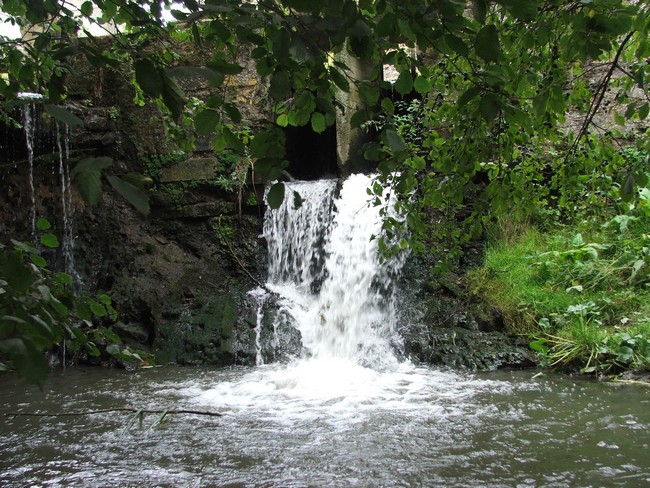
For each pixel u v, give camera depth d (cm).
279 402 545
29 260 189
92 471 379
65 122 124
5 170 903
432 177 395
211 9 159
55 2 219
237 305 827
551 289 743
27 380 132
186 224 924
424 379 625
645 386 574
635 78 295
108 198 930
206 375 682
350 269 835
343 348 770
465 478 357
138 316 829
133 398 572
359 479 359
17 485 359
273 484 354
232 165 912
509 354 681
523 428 448
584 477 353
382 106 213
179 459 398
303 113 211
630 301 705
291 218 896
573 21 223
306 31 166
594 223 417
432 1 171
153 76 141
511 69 262
